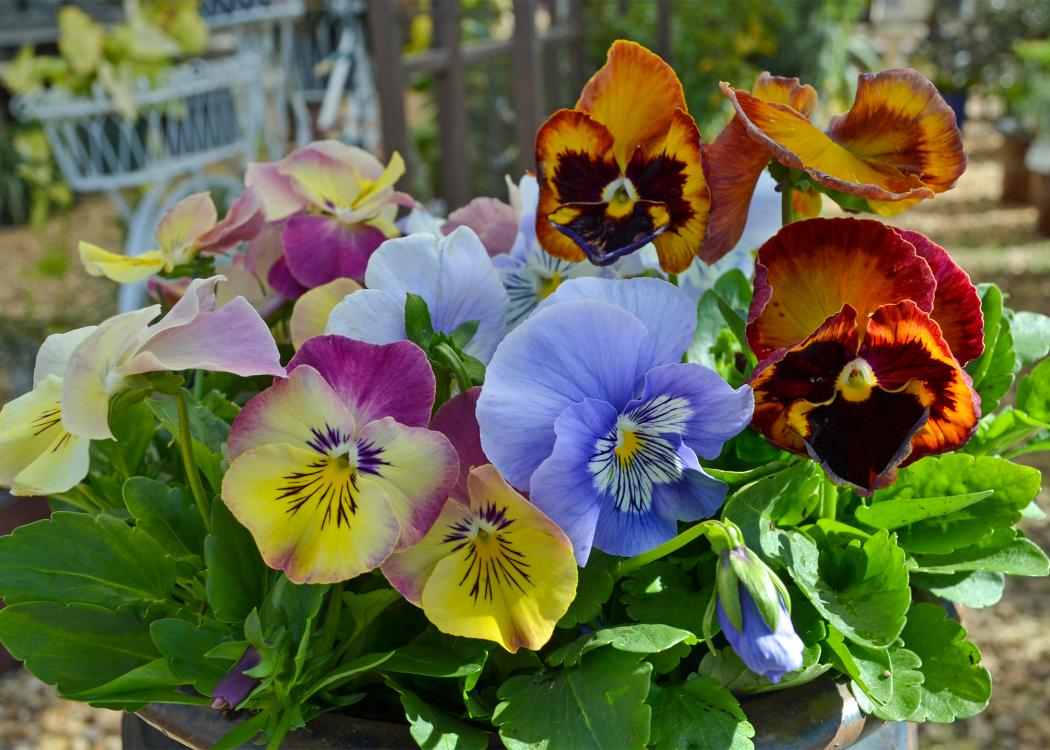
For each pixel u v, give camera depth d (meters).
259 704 0.35
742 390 0.35
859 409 0.36
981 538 0.39
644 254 0.43
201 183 1.46
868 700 0.36
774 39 2.88
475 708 0.35
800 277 0.37
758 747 0.35
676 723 0.35
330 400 0.34
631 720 0.34
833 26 3.10
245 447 0.34
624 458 0.36
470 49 1.66
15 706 1.27
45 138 1.59
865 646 0.36
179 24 1.39
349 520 0.33
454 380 0.38
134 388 0.35
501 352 0.35
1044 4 3.91
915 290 0.36
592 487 0.35
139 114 1.35
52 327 1.53
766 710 0.36
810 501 0.39
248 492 0.33
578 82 2.58
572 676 0.35
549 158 0.40
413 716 0.34
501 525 0.35
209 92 1.43
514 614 0.34
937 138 0.38
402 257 0.39
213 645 0.36
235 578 0.36
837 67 3.18
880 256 0.36
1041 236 2.81
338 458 0.34
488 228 0.46
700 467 0.37
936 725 1.23
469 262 0.40
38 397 0.37
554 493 0.34
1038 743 1.18
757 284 0.36
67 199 1.69
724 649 0.37
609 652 0.36
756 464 0.41
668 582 0.38
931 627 0.39
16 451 0.37
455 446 0.36
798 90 0.41
